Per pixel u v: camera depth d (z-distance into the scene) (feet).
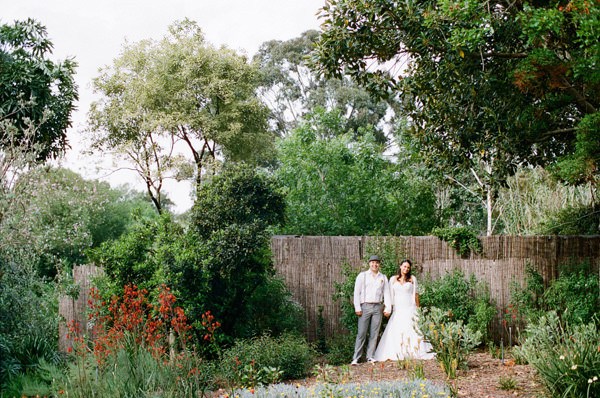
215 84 96.37
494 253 44.68
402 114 43.86
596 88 35.32
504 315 43.96
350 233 70.59
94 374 22.79
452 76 39.65
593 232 50.90
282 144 77.87
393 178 73.31
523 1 36.78
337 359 38.81
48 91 47.16
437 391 23.71
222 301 36.99
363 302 37.32
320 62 39.88
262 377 28.81
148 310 36.35
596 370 23.49
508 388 25.96
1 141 34.68
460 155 41.45
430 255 45.03
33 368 33.81
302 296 45.83
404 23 37.76
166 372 22.33
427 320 31.68
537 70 34.71
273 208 39.24
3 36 47.55
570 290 41.32
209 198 38.06
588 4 30.66
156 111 96.68
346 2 38.78
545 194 61.67
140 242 38.58
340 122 79.30
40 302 37.52
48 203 40.96
